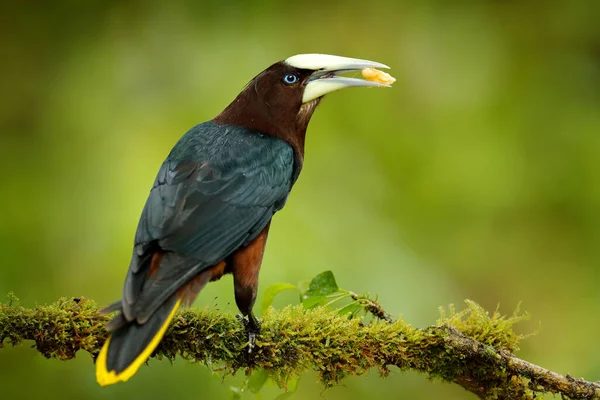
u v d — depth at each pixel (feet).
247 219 26.35
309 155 46.78
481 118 49.19
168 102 47.98
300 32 49.52
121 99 48.14
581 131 48.88
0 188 45.50
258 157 27.63
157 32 49.14
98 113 47.80
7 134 47.78
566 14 51.80
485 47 50.44
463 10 51.19
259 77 29.76
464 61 50.21
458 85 49.90
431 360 24.79
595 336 45.39
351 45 50.11
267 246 41.91
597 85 50.55
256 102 29.53
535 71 50.72
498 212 47.39
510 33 51.24
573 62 50.98
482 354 24.27
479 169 47.65
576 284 46.83
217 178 26.40
